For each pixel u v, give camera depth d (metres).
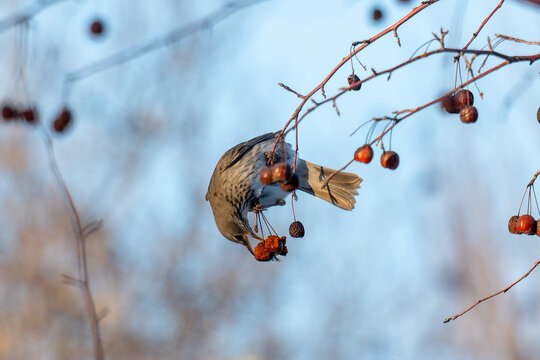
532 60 5.13
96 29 9.62
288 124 5.50
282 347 14.95
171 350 14.80
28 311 14.66
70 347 14.51
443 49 5.10
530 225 5.95
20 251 15.09
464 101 5.68
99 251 15.41
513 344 14.52
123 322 14.84
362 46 5.40
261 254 6.76
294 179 5.88
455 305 15.23
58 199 15.59
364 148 5.51
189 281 15.52
